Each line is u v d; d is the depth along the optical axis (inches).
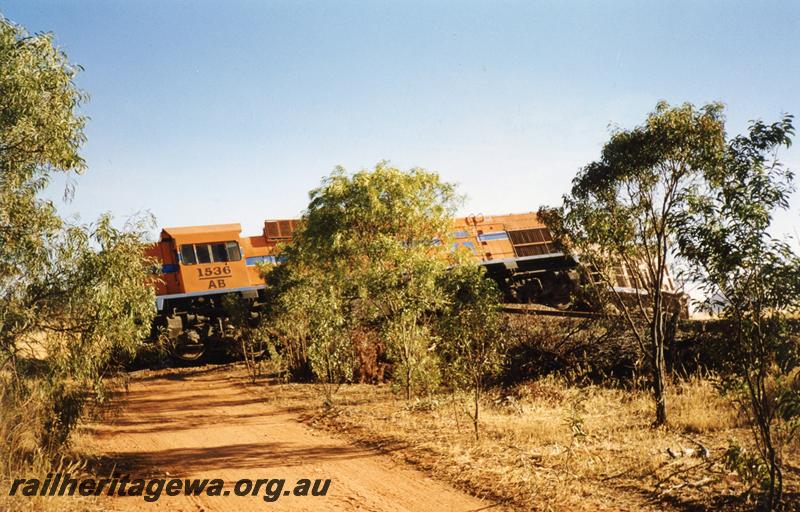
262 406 669.9
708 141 405.1
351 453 442.9
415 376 604.4
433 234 794.2
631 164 435.2
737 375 287.4
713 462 338.6
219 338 1048.2
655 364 453.7
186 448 486.6
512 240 1212.5
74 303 394.0
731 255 270.8
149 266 445.7
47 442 412.5
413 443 450.6
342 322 695.7
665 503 299.4
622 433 432.8
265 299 1088.2
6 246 382.0
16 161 389.1
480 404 576.7
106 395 484.7
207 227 1088.8
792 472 313.1
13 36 388.5
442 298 535.2
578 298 820.0
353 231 776.9
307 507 330.3
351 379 754.8
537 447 413.4
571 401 553.9
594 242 470.3
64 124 397.4
